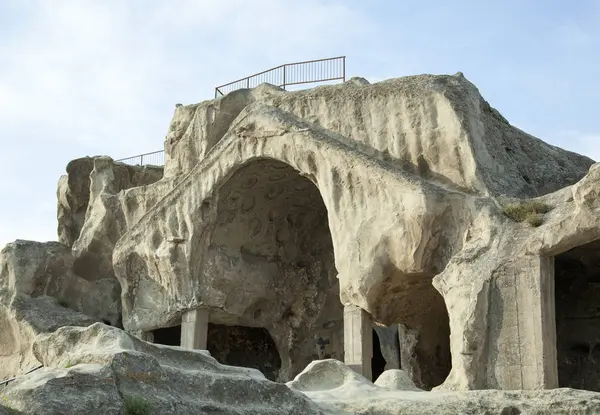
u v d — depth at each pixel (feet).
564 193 62.18
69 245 113.80
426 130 71.67
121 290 95.25
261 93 88.33
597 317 72.02
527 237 59.57
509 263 58.54
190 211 84.99
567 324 73.26
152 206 92.53
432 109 71.92
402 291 72.13
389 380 56.59
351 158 72.69
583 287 72.95
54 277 94.43
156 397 36.27
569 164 82.07
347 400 49.24
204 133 90.02
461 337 58.39
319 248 93.81
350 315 71.82
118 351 37.17
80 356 37.78
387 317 73.77
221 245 87.04
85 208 114.62
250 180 84.23
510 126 79.87
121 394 35.42
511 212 62.80
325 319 93.20
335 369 55.42
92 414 33.76
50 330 85.51
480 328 58.18
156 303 89.25
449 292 60.64
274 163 81.20
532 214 61.21
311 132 76.33
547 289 57.93
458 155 69.77
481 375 57.67
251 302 89.25
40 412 32.65
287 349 92.48
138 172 106.83
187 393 38.32
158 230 87.76
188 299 85.56
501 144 75.05
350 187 72.59
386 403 47.83
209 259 85.97
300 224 91.91
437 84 72.64
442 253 67.00
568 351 73.00
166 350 41.47
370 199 71.26
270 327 91.97
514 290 57.98
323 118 78.23
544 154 80.64
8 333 89.51
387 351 98.99
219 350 94.58
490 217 63.05
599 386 70.85
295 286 92.43
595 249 68.23
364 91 76.28
